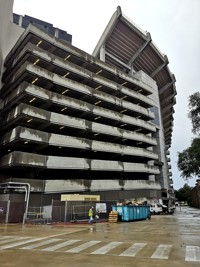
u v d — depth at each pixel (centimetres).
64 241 1037
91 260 664
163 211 3975
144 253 768
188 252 784
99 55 5369
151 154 4347
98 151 3531
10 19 3694
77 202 2325
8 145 2820
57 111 3378
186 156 3294
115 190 3512
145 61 5859
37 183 2661
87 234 1309
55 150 3331
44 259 677
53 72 3419
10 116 2877
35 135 2741
